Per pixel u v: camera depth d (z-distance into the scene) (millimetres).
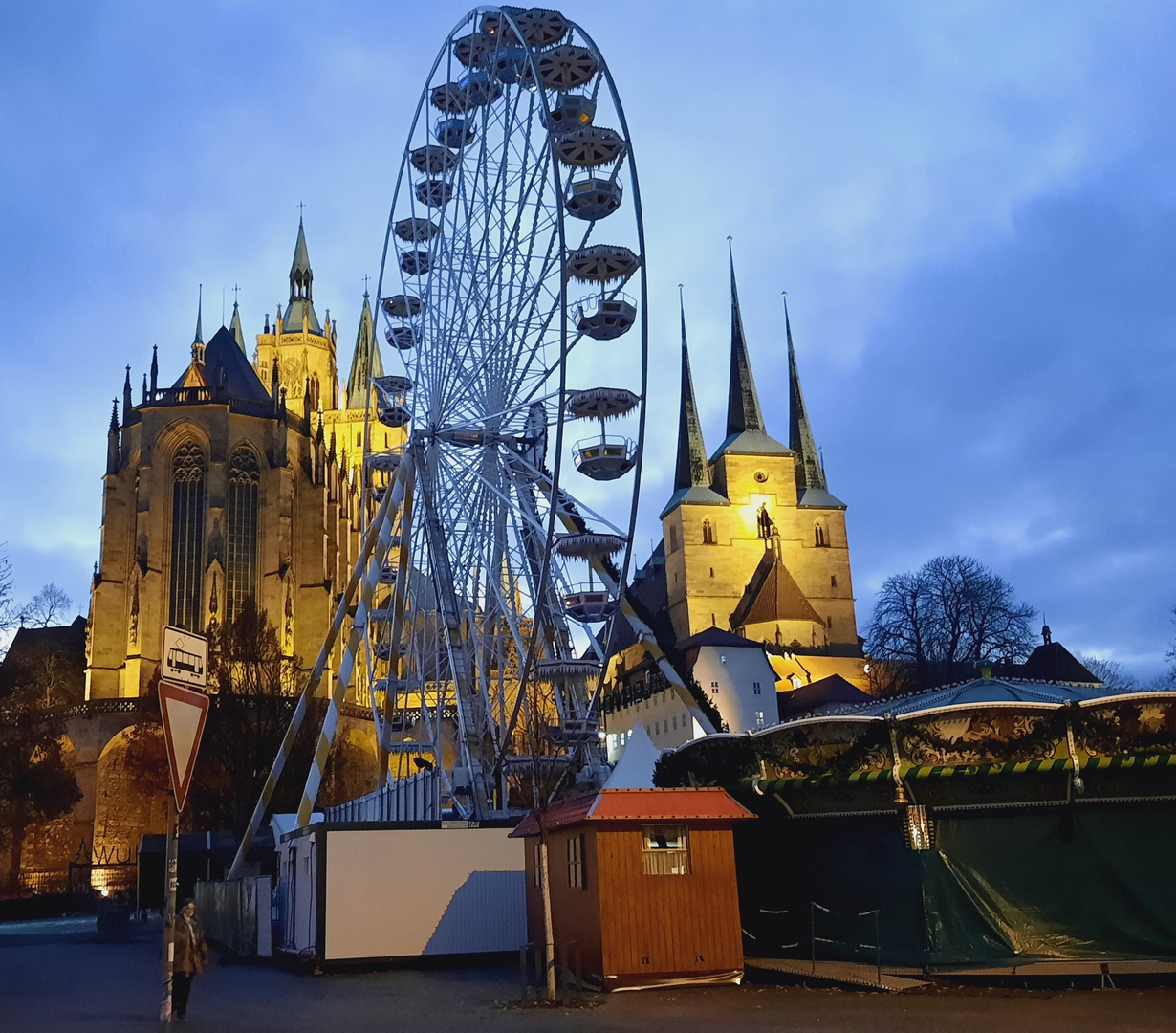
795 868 30453
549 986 25875
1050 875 27562
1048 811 27781
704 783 32312
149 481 127688
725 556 161875
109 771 118750
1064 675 124750
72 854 116188
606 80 46656
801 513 165625
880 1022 20953
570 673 48375
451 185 58656
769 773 30250
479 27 52781
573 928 29234
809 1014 22438
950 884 27781
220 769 101562
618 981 27000
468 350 51312
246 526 130750
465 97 55062
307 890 36469
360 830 35531
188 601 126688
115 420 132250
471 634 53656
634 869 27766
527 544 52594
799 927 30141
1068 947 27094
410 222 60406
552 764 50156
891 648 130000
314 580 134375
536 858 32750
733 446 165625
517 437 52000
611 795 28094
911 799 28297
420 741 63438
